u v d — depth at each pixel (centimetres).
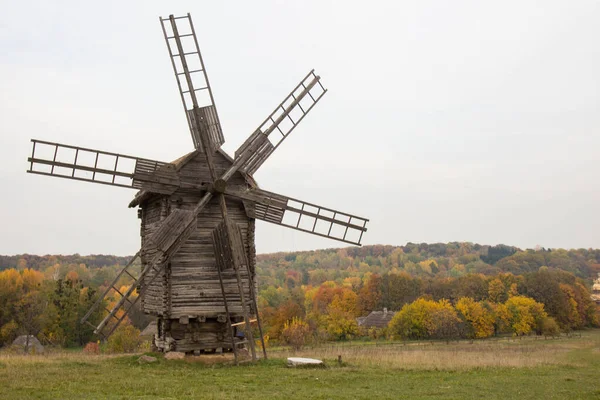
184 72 2614
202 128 2566
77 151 2498
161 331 2742
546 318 10306
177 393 1711
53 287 8812
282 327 7994
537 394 1838
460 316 9594
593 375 2303
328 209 2767
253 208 2659
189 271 2539
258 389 1820
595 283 19200
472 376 2211
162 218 2584
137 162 2534
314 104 2945
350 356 2847
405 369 2356
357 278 18762
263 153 2759
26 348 6550
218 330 2591
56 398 1591
